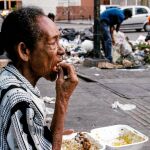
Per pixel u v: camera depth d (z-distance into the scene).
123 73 11.73
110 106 7.84
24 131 1.90
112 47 13.28
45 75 2.10
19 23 2.00
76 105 7.82
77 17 44.31
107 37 13.16
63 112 2.13
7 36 2.03
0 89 1.97
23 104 1.91
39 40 2.01
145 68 12.62
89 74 11.44
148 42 15.39
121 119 6.98
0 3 44.16
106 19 13.22
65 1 43.91
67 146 3.27
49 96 8.59
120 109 7.66
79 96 8.62
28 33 1.99
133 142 3.58
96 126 6.52
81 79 10.92
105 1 44.66
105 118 7.00
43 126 2.01
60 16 43.75
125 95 8.80
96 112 7.37
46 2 42.72
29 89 2.01
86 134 3.53
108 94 8.91
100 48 13.30
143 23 30.28
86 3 44.50
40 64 2.05
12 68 2.05
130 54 13.21
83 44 14.72
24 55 2.03
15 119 1.89
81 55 14.62
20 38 2.01
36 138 1.96
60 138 2.11
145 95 8.84
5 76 2.02
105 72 11.85
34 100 1.98
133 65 12.67
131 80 10.62
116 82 10.32
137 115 7.28
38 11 2.05
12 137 1.90
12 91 1.93
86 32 16.73
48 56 2.04
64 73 2.18
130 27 30.25
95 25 12.89
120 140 3.65
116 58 13.24
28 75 2.08
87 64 13.00
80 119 6.88
